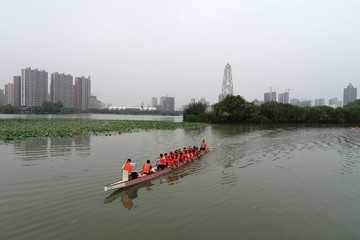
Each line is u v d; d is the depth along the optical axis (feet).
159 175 68.49
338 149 118.83
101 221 41.24
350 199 53.16
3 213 43.42
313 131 217.77
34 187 55.93
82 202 48.60
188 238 36.81
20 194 51.90
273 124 315.37
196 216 43.78
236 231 39.06
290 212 46.29
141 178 61.82
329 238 37.73
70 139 128.67
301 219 43.57
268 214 45.19
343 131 220.43
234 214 44.83
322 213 46.11
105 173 67.31
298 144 134.00
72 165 75.25
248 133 191.62
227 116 326.24
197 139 148.87
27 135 135.13
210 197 52.65
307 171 75.72
